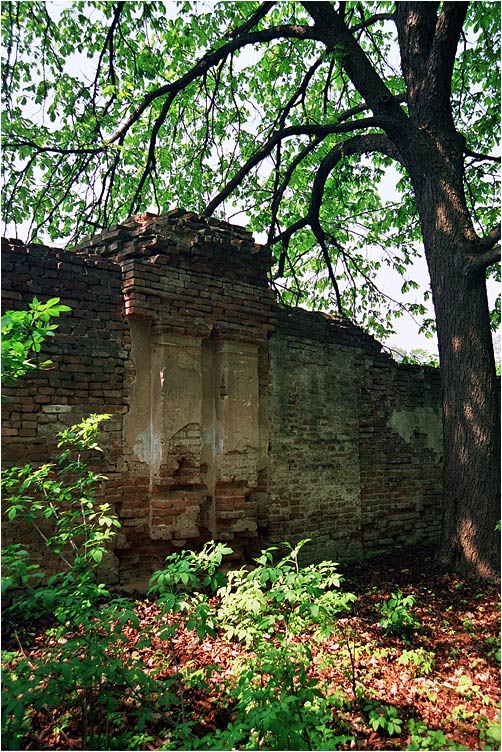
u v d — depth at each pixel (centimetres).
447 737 356
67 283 569
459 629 544
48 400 544
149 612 530
